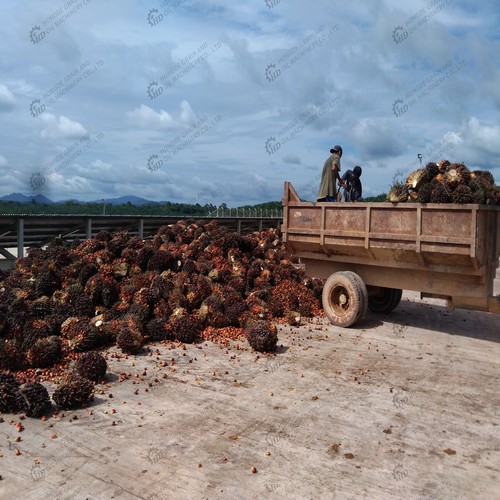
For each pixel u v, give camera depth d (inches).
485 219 346.3
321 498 176.9
